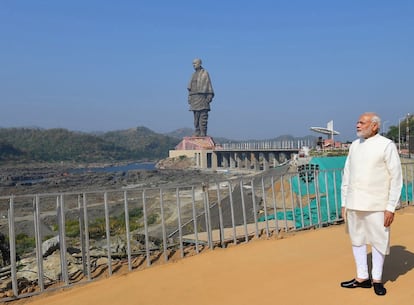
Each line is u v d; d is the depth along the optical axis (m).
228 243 9.03
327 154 45.81
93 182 84.06
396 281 5.87
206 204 8.74
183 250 8.59
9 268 8.17
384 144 5.33
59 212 6.70
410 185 14.83
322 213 12.10
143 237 11.90
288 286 5.90
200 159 129.25
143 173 103.12
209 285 6.20
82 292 6.32
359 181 5.45
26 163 161.88
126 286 6.43
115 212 27.36
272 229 10.27
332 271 6.50
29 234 18.45
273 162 103.56
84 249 7.41
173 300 5.67
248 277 6.48
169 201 30.88
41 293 6.32
